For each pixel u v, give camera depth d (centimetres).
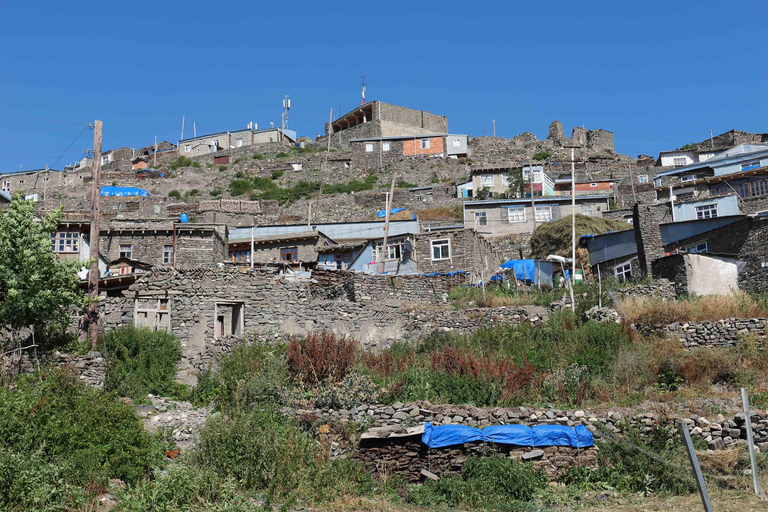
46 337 1991
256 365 2008
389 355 2241
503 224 4997
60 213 2075
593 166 7194
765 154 4853
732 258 2883
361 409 1783
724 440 1666
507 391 1909
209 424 1573
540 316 2561
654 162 7488
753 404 1805
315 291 2967
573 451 1636
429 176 7194
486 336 2391
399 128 8519
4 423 1393
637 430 1694
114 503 1294
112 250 3772
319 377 1944
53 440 1413
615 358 2097
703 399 1828
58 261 2050
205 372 2097
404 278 3050
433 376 1977
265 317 2406
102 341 2083
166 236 3841
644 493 1540
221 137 8750
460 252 3725
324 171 7438
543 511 1439
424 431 1650
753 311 2292
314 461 1573
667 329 2261
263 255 4066
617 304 2509
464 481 1557
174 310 2328
